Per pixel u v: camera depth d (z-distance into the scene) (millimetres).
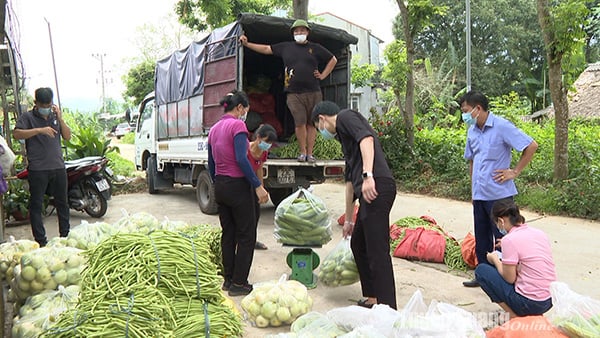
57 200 5453
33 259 3287
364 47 32562
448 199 9297
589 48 28906
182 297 2746
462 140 11180
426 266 5004
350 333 2484
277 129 7914
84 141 9898
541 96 22422
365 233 3412
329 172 7000
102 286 2604
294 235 4117
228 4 13836
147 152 10594
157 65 9547
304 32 6445
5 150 4234
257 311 3414
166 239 2938
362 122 3445
